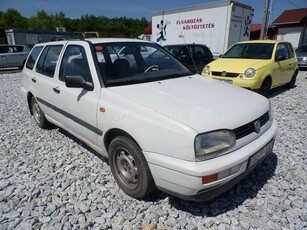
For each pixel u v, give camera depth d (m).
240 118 2.27
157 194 2.67
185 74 3.40
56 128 4.71
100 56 2.98
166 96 2.53
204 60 9.91
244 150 2.23
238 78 6.02
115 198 2.66
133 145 2.40
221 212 2.43
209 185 2.04
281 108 5.72
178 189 2.14
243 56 7.02
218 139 2.09
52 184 2.93
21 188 2.86
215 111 2.27
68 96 3.20
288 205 2.51
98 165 3.30
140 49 3.43
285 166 3.20
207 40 12.38
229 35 11.53
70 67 3.30
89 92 2.88
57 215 2.44
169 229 2.24
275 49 6.77
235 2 11.20
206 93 2.69
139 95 2.55
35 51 4.58
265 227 2.24
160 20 14.73
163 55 3.64
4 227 2.30
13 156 3.65
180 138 2.04
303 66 13.95
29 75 4.45
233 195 2.66
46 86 3.75
